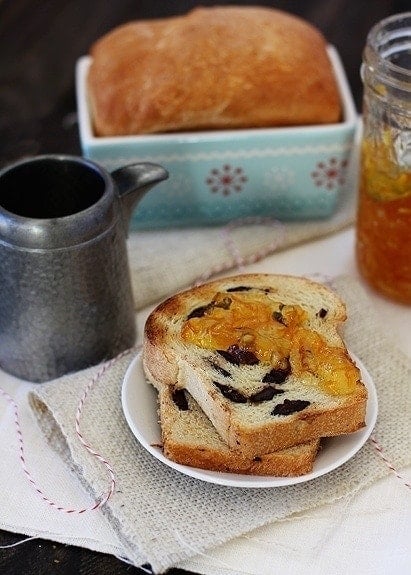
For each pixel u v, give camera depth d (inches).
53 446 27.2
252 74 32.1
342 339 28.1
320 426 25.7
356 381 26.1
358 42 41.0
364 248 31.2
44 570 24.8
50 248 26.6
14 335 28.0
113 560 25.0
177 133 32.4
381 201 29.8
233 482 25.2
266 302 28.0
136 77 32.4
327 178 32.9
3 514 25.7
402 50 30.9
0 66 39.8
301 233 33.4
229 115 32.2
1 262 27.0
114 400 27.6
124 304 28.7
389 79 28.4
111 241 27.5
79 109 33.4
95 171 28.2
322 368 26.4
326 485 25.9
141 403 27.1
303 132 31.9
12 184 28.3
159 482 25.9
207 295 28.8
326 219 34.0
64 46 40.8
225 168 32.6
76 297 27.4
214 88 32.0
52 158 28.5
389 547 25.0
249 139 32.0
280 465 25.3
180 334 27.5
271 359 26.7
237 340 27.0
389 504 25.8
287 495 25.7
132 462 26.3
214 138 31.9
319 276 31.4
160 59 32.4
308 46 33.1
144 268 32.1
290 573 24.5
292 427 25.3
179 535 24.8
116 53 33.2
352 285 30.9
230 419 25.2
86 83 34.4
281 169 32.7
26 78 39.2
